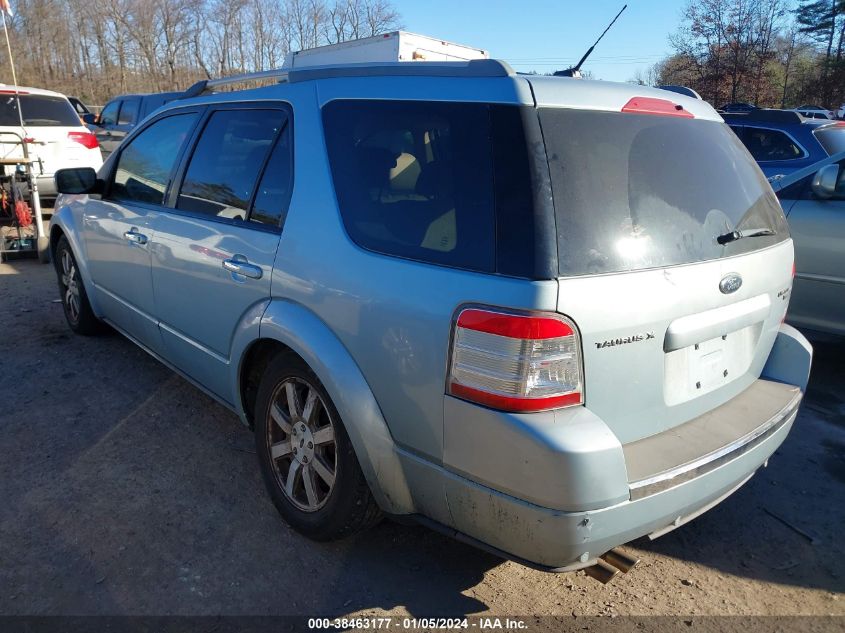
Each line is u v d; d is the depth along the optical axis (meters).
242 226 2.97
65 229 4.84
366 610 2.50
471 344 2.02
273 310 2.72
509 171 2.06
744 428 2.44
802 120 7.48
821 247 4.70
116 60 42.28
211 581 2.62
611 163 2.17
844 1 44.94
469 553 2.85
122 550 2.77
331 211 2.54
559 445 1.89
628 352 2.08
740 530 3.10
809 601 2.64
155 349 4.01
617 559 2.27
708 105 2.83
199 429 3.81
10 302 6.16
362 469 2.44
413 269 2.21
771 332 2.79
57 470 3.35
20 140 7.78
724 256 2.39
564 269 1.96
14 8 38.94
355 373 2.38
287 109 2.90
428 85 2.39
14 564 2.66
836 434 4.06
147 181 3.91
